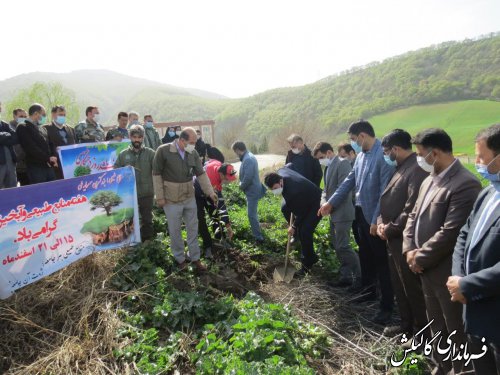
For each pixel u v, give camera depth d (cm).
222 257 621
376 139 467
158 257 555
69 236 457
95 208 488
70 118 3183
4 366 342
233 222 741
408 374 344
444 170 323
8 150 606
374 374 351
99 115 823
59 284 442
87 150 709
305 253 582
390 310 453
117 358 348
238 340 339
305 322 446
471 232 265
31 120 689
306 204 564
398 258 393
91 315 404
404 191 390
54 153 703
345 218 545
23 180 728
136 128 596
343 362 370
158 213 753
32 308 398
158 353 355
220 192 664
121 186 520
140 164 606
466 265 266
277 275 573
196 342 385
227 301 440
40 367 332
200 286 503
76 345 353
